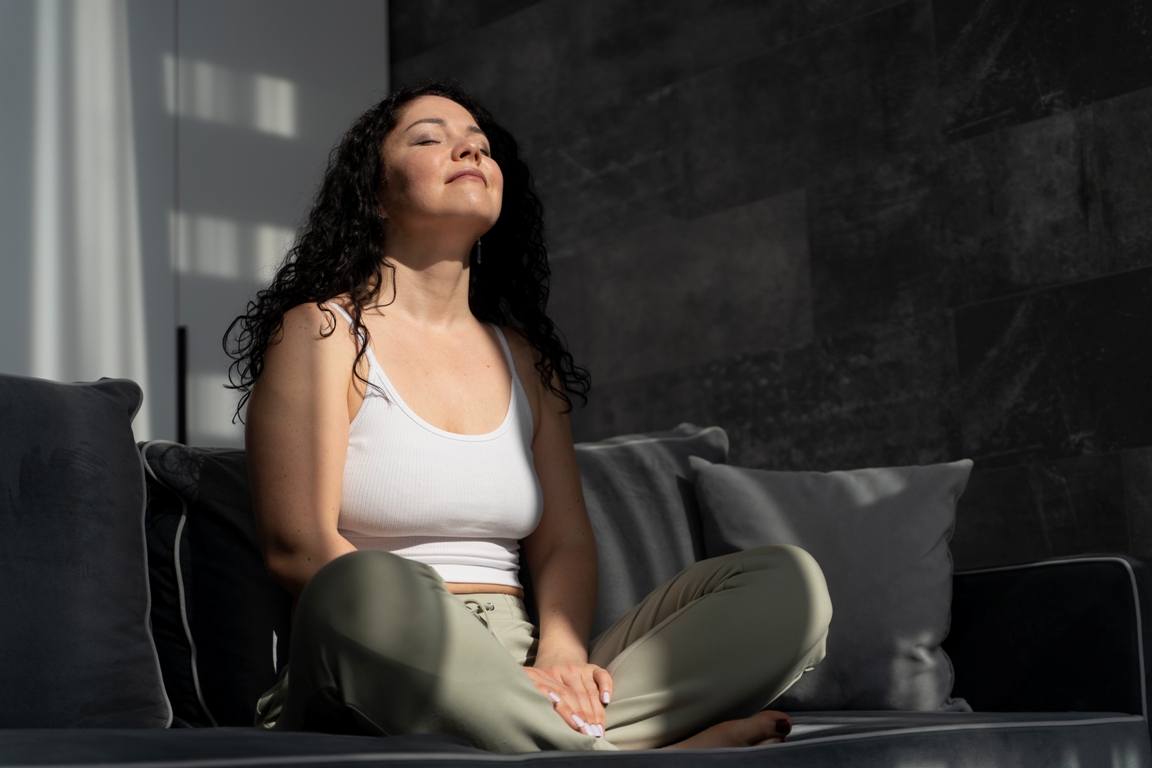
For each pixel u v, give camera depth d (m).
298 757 0.88
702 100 3.48
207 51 3.77
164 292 3.56
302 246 1.77
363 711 1.15
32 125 3.34
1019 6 2.89
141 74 3.60
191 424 3.56
